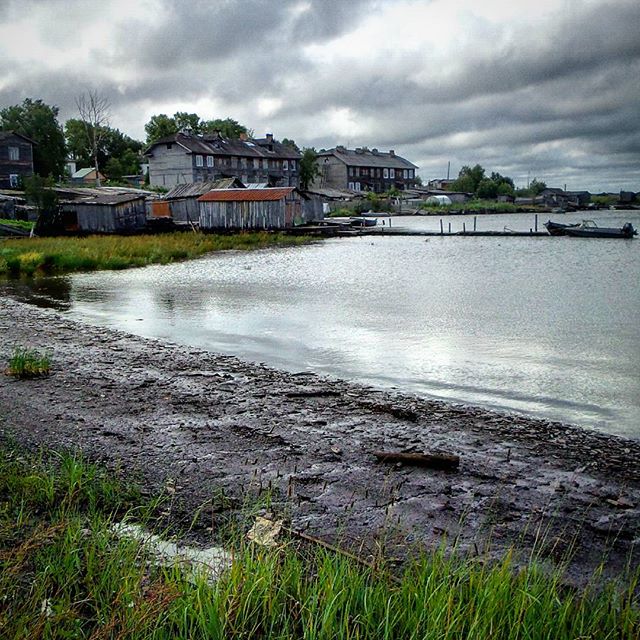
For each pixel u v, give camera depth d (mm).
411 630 3215
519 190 141125
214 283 22594
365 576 3666
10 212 48000
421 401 8367
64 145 77250
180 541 4453
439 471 5945
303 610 3350
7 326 14055
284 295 19422
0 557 3916
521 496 5418
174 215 55875
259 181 88125
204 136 85688
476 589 3430
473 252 36156
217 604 3277
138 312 16562
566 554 4414
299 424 7266
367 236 51000
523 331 13633
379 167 115750
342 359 11070
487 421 7555
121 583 3572
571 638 3166
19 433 6871
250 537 4438
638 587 3975
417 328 13992
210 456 6234
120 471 5801
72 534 4098
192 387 8812
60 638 3213
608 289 20469
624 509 5199
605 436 7121
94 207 46250
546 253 35250
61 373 9586
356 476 5781
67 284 22844
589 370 10281
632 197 141875
